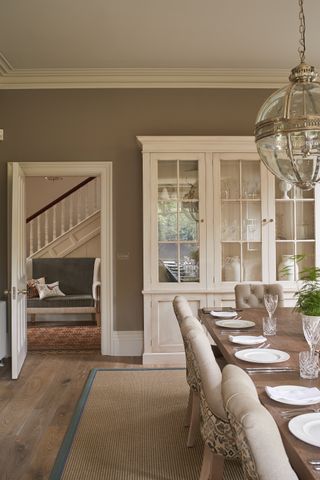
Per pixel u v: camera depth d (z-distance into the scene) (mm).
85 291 7391
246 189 4789
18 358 4328
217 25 3955
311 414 1496
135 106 5027
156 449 2826
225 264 4773
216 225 4719
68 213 8195
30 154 4973
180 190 4754
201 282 4707
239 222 4781
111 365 4633
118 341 5004
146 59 4645
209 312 3527
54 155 4988
